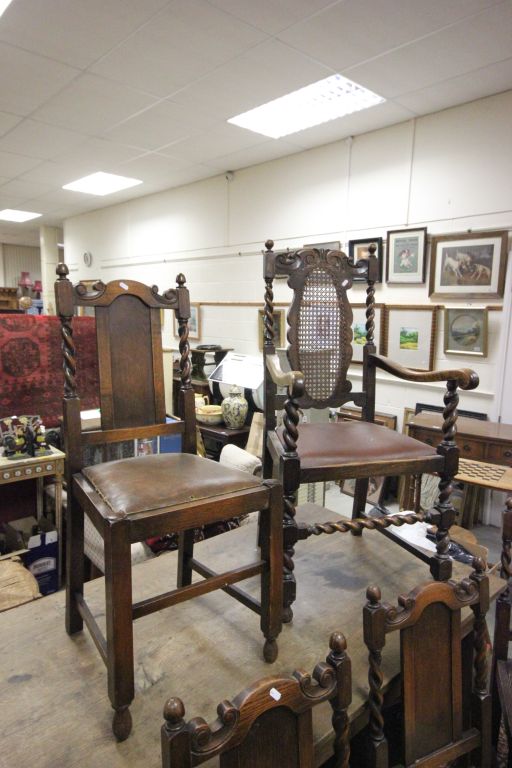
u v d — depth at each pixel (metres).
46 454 2.18
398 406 3.54
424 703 1.04
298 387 1.20
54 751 0.88
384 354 3.56
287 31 2.29
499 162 2.88
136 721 0.96
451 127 3.07
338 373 1.68
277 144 3.83
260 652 1.16
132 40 2.41
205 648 1.17
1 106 3.25
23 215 7.21
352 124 3.37
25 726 0.94
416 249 3.30
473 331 3.09
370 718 1.00
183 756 0.65
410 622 0.99
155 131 3.66
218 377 3.51
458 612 1.08
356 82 2.77
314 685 0.81
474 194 3.00
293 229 4.14
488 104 2.90
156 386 1.32
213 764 0.85
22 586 1.79
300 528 1.27
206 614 1.31
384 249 3.49
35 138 3.87
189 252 5.31
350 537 1.79
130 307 1.28
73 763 0.86
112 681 0.89
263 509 1.07
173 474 1.10
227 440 3.21
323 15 2.16
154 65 2.66
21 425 2.20
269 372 1.44
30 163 4.54
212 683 1.06
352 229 3.69
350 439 1.44
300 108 3.24
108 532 0.87
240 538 1.72
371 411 1.74
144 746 0.90
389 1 2.04
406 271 3.38
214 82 2.85
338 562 1.60
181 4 2.10
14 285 10.27
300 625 1.27
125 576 0.88
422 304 3.32
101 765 0.86
